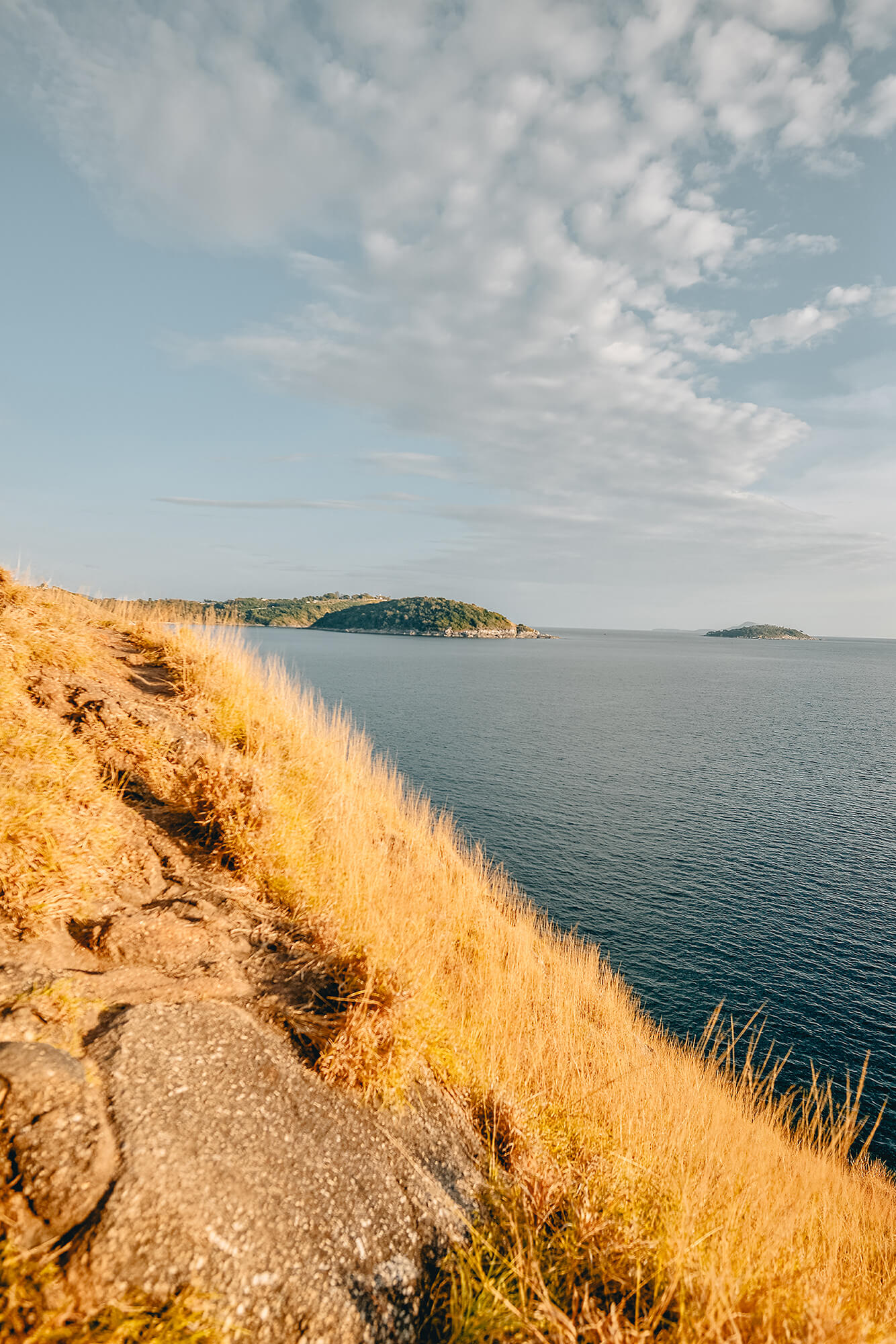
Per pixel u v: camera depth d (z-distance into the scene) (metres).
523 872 24.73
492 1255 2.67
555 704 81.69
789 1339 2.39
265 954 3.81
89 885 3.66
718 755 52.25
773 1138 6.67
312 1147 2.70
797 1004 17.23
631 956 19.23
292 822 5.75
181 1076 2.63
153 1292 1.90
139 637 9.01
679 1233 2.86
